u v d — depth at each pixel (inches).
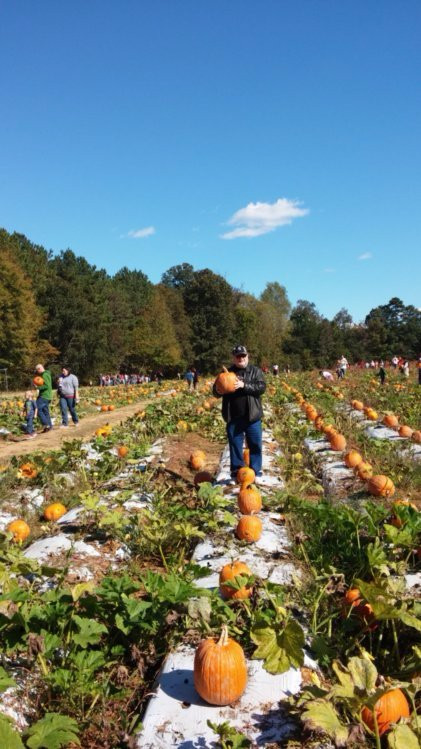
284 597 159.3
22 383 2293.3
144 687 133.6
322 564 187.9
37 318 2406.5
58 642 129.4
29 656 132.8
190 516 240.8
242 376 305.4
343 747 98.6
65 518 265.0
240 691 120.3
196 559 204.2
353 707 105.6
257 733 111.8
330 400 783.1
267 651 122.9
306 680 128.3
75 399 684.1
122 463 357.4
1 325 2160.4
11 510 283.4
